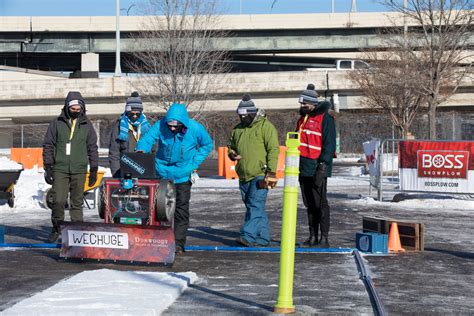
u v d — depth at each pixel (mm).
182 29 39594
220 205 19453
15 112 68812
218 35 52875
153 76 42344
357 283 8641
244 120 11539
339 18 76812
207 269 9562
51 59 92000
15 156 43531
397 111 47500
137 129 12672
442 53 36531
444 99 43000
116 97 66125
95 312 6680
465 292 8219
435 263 10203
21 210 17906
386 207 18938
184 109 10602
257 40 79000
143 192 9922
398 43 42062
